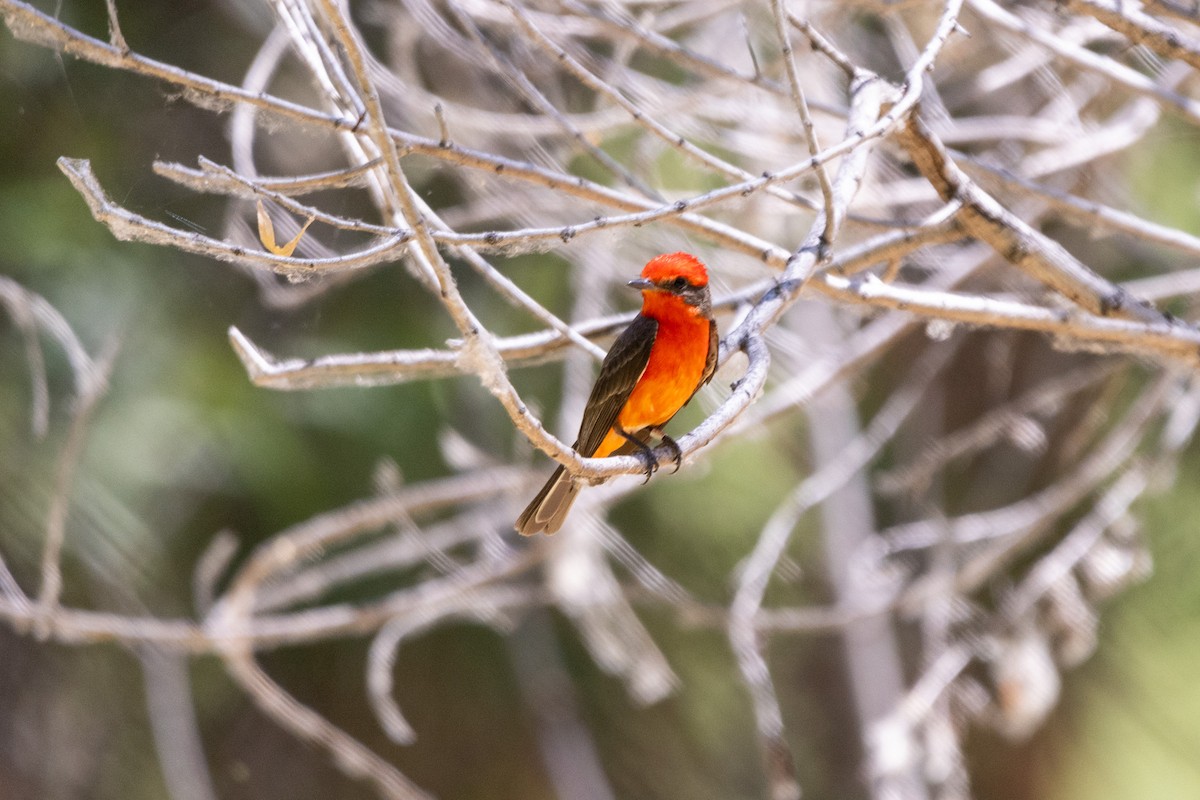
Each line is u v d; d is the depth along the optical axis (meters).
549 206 10.91
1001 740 17.38
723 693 16.06
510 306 13.99
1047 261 7.76
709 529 15.59
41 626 9.68
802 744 17.55
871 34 14.12
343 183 6.36
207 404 13.16
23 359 12.94
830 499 16.23
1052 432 15.35
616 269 12.30
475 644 14.93
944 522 12.71
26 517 12.88
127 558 13.05
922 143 7.46
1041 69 11.42
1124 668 16.53
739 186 6.22
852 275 8.02
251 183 5.89
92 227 13.27
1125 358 11.71
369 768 10.60
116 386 12.98
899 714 12.52
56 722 14.38
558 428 14.43
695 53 8.25
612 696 15.48
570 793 14.59
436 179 12.96
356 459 13.65
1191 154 14.48
